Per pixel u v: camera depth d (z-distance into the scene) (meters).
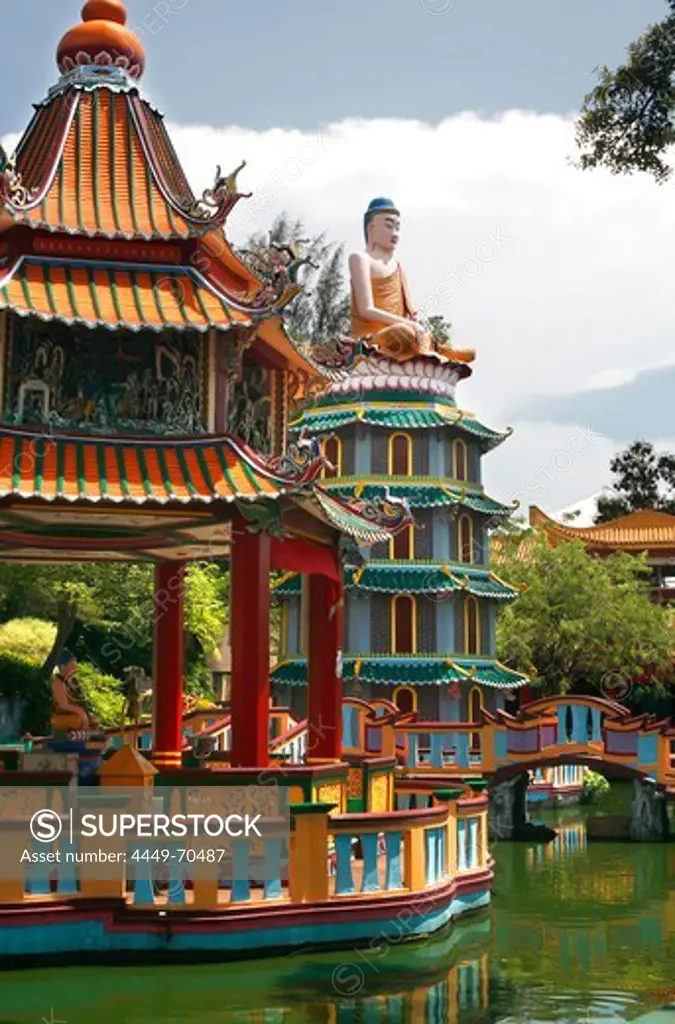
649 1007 14.43
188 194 21.41
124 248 19.58
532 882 25.11
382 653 45.72
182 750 24.06
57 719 22.42
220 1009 13.85
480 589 46.91
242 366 20.86
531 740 33.56
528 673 57.03
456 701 45.53
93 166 20.47
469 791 21.77
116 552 23.00
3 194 18.70
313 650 21.67
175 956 15.39
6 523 19.83
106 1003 13.93
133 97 21.48
